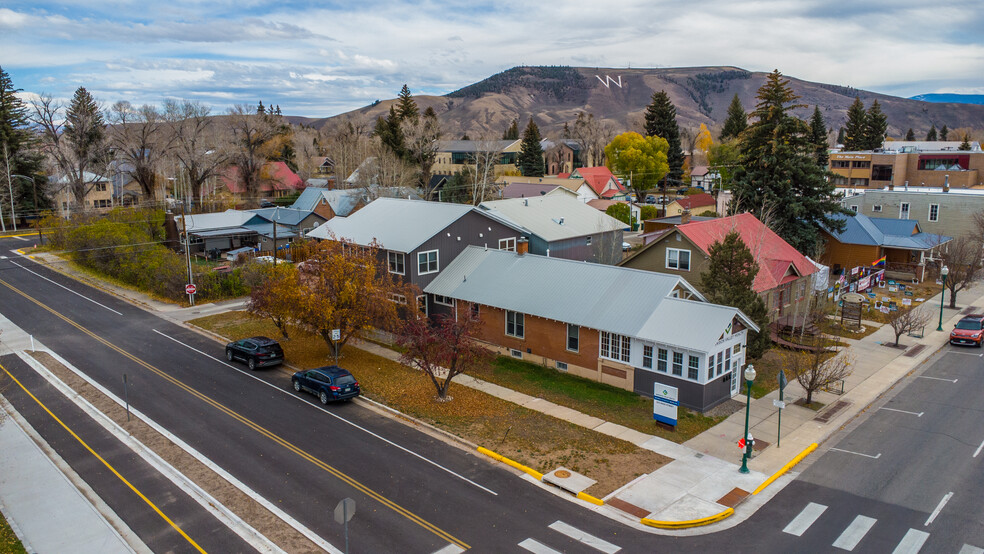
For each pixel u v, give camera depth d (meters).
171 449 23.86
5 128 82.50
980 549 17.31
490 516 19.36
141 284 51.53
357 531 18.47
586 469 22.30
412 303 36.75
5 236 77.00
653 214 83.06
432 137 105.00
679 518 19.06
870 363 33.84
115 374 32.16
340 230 43.50
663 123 117.25
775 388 30.27
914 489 20.80
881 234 56.53
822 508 19.73
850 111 118.69
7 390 29.94
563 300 32.53
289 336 38.75
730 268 31.73
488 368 33.06
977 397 29.00
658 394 25.67
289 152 132.12
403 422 26.66
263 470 22.23
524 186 84.88
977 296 48.84
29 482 21.48
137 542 18.05
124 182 117.38
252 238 69.44
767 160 50.44
